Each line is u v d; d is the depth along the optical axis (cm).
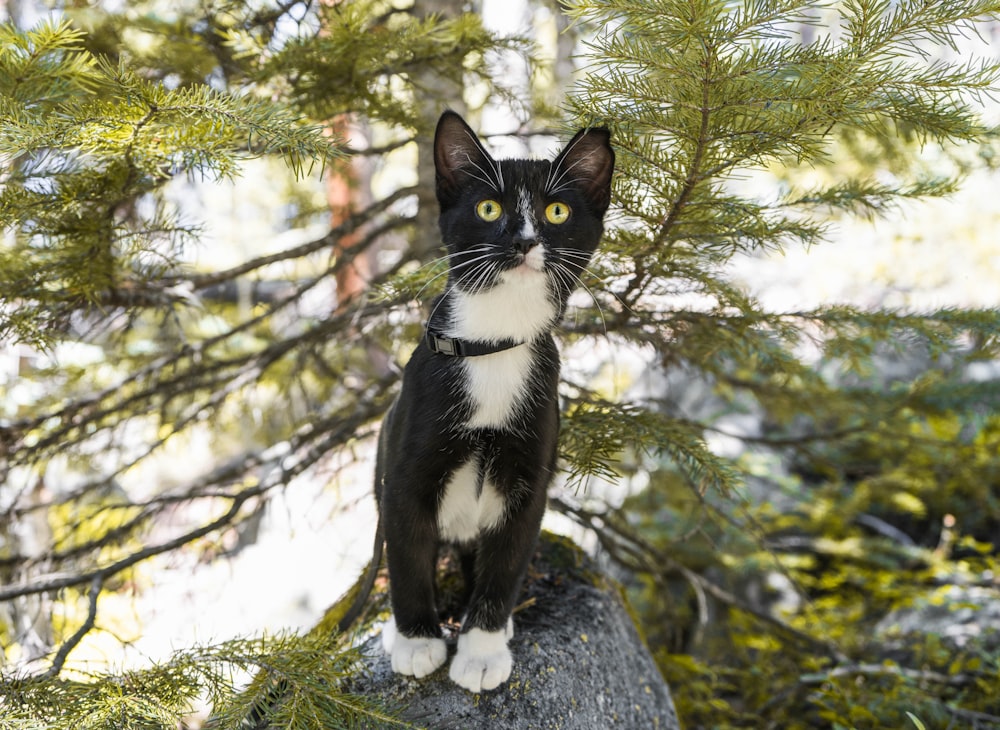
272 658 59
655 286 74
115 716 55
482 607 63
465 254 63
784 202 77
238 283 124
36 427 89
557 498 87
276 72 76
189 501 93
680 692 93
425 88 83
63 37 58
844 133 83
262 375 95
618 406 74
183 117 59
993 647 92
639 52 56
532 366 64
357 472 114
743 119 59
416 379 63
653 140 62
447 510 65
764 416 137
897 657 98
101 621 91
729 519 94
